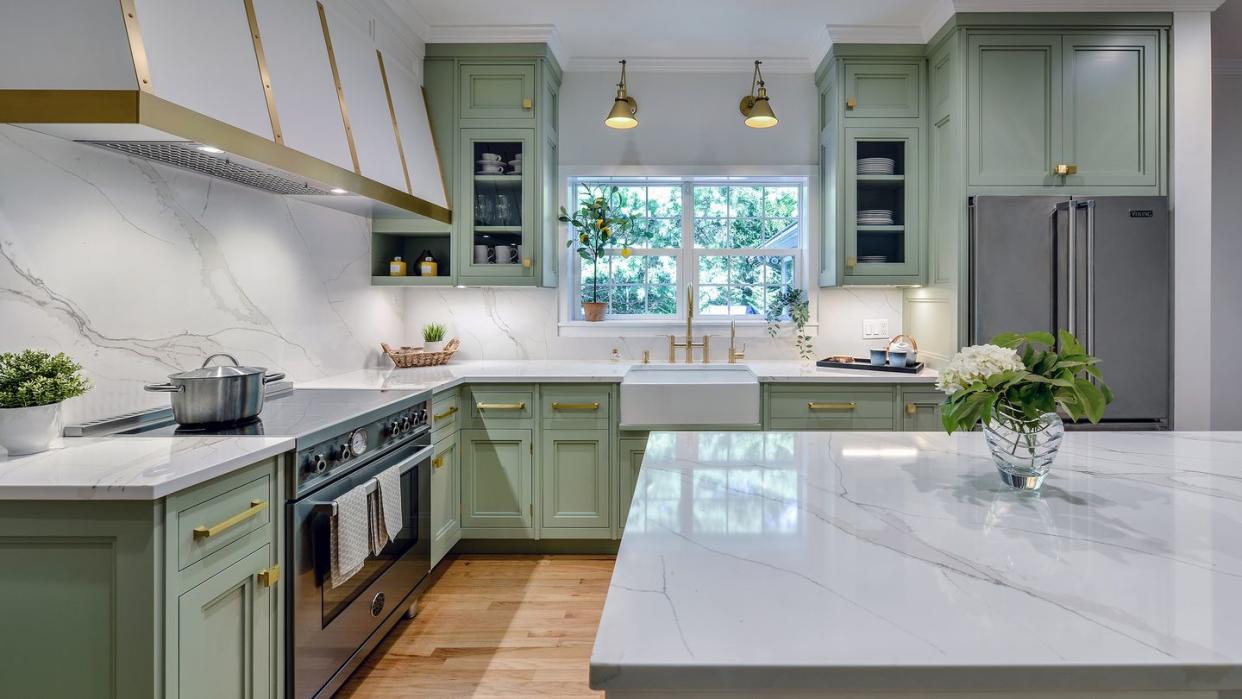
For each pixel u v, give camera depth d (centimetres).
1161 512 108
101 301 180
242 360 239
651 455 151
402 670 217
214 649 142
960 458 147
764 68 377
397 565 231
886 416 314
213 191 224
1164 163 301
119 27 147
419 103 332
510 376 310
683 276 396
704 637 67
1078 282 288
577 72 380
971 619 70
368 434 208
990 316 290
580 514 315
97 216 179
